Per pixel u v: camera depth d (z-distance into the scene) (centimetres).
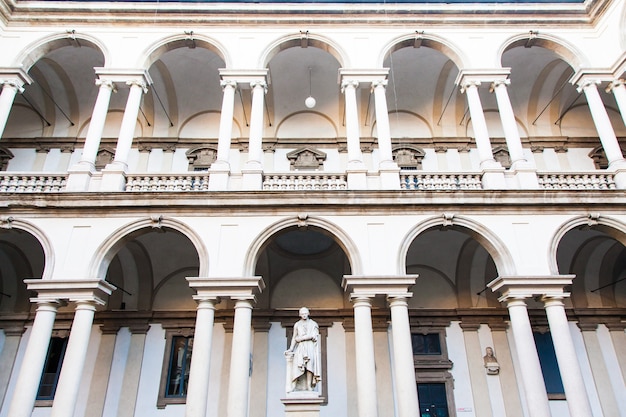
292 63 1753
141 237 1517
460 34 1606
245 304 1167
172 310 1603
